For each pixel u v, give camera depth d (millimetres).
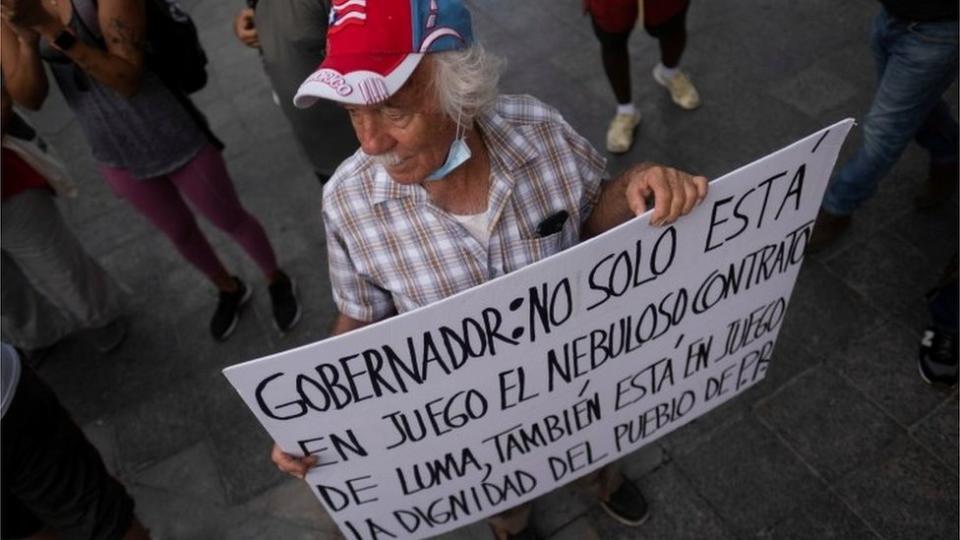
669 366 1555
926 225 2703
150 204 2484
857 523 2088
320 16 1814
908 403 2289
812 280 2641
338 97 1000
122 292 3193
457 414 1403
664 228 1248
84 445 1846
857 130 3096
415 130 1095
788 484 2191
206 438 2670
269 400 1243
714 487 2225
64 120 4270
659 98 3486
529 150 1271
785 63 3471
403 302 1382
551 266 1207
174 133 2299
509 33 3543
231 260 3275
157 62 2162
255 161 3736
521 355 1338
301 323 2973
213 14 4824
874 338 2451
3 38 2041
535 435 1544
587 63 3654
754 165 1230
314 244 3275
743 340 1604
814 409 2328
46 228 2578
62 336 3037
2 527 1793
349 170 1286
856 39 3484
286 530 2365
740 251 1374
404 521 1636
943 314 2232
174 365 2936
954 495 2088
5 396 1626
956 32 1968
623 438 1690
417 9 1002
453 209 1279
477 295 1193
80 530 1849
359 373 1247
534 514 2246
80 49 1929
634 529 2191
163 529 2438
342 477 1457
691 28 3779
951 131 2467
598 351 1415
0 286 2711
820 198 1358
